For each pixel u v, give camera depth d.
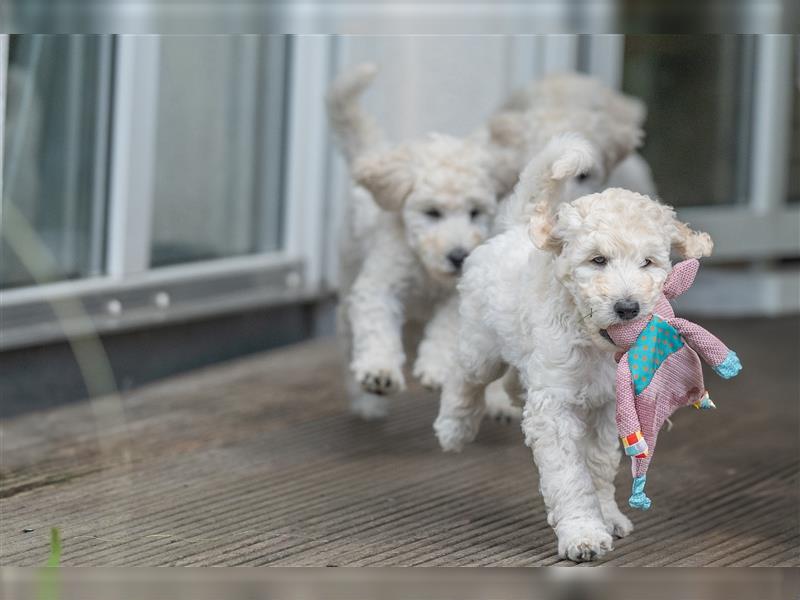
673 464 4.22
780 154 7.82
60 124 5.05
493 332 3.47
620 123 5.29
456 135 6.40
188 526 3.52
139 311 5.30
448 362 3.97
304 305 6.16
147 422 4.72
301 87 6.04
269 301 5.89
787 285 7.50
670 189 7.68
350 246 4.70
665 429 4.68
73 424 4.65
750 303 7.13
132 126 5.21
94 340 4.97
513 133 4.87
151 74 5.27
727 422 4.80
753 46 7.73
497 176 4.30
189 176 5.65
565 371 3.15
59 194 5.08
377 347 4.18
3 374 4.70
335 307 6.30
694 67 7.71
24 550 3.28
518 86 6.55
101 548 3.31
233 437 4.54
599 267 2.95
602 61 7.04
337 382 5.43
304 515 3.64
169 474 4.05
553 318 3.15
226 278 5.74
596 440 3.35
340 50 6.05
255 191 6.00
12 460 4.17
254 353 5.91
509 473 4.09
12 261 4.86
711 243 3.06
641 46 7.57
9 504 3.70
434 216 4.21
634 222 2.93
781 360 5.93
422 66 6.26
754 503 3.80
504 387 3.70
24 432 4.52
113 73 5.20
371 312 4.25
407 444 4.48
